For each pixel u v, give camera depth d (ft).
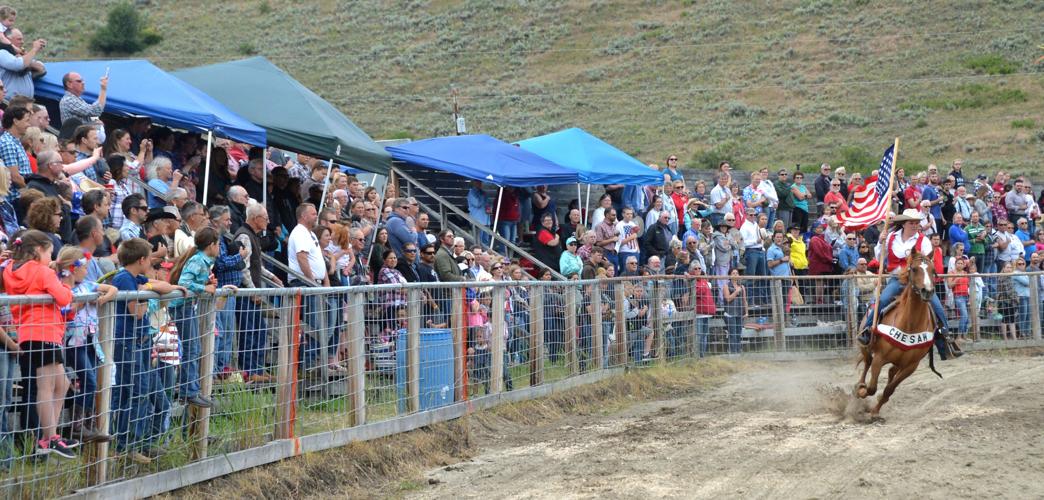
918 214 66.23
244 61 78.28
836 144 230.48
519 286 63.05
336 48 323.98
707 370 82.28
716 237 101.09
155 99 62.39
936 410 62.44
